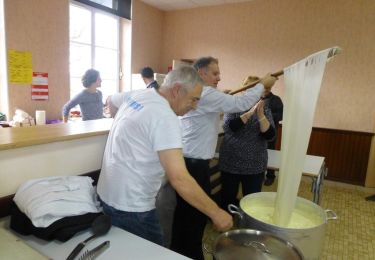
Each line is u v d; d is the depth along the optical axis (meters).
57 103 3.52
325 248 2.24
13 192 1.10
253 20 4.09
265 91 1.71
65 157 1.27
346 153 3.75
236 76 4.30
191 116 1.56
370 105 3.55
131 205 1.06
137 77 4.42
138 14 4.41
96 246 0.93
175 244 1.70
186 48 4.71
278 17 3.92
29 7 3.08
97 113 3.30
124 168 1.05
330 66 3.68
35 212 0.94
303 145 1.35
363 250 2.23
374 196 3.34
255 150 1.92
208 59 1.61
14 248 0.79
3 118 3.04
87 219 1.01
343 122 3.72
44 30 3.26
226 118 1.98
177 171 0.92
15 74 3.06
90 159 1.40
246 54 4.20
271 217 1.59
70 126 1.48
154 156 1.01
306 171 1.95
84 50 3.95
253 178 1.98
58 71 3.48
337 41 3.62
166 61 4.94
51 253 0.90
